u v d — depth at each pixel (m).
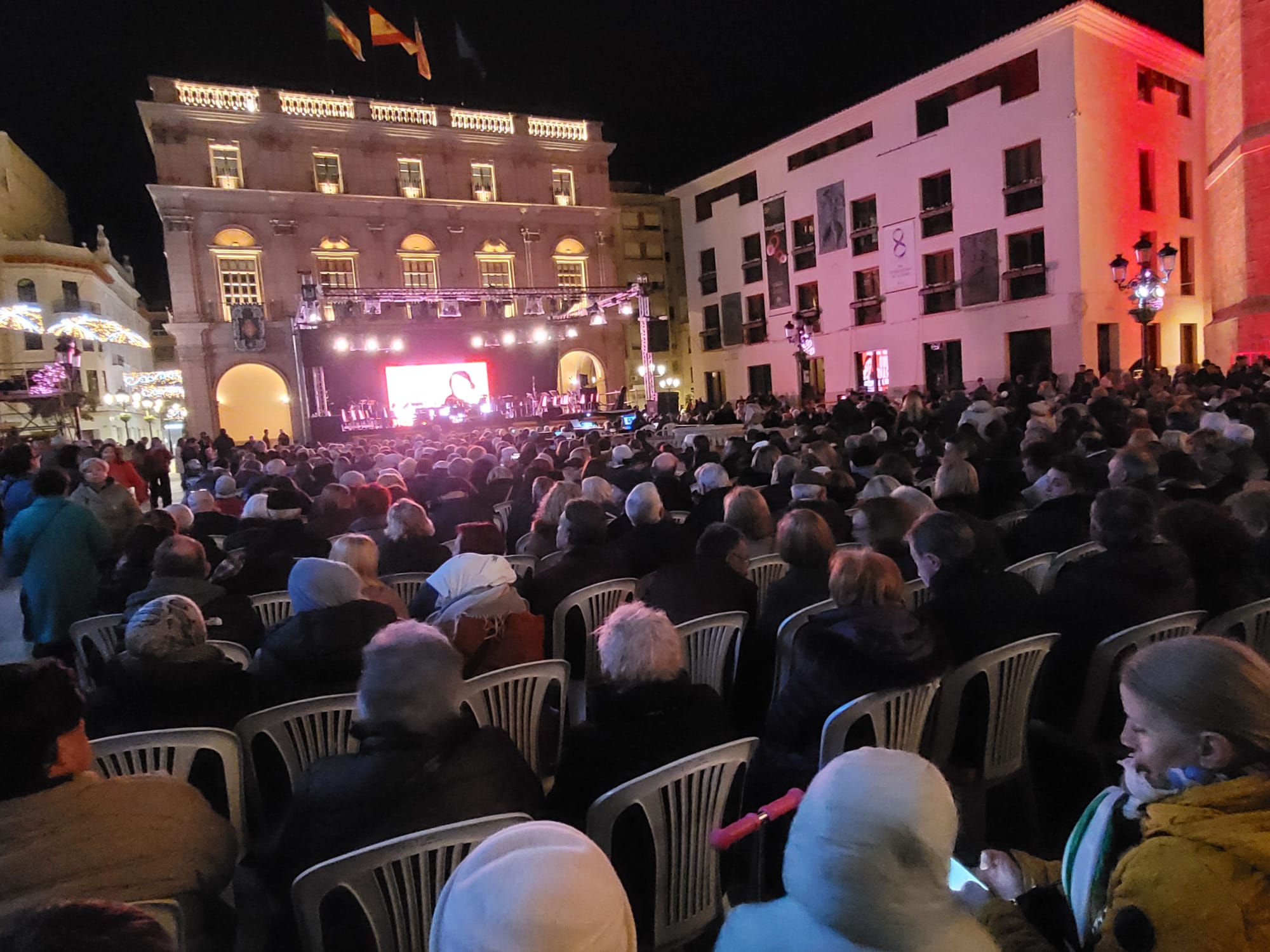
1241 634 3.48
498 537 5.01
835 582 3.06
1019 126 24.11
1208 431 6.01
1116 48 23.78
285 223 28.27
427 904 2.04
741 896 3.04
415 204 30.09
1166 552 3.44
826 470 6.28
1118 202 23.94
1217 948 1.30
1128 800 1.70
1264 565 3.78
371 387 28.55
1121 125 23.97
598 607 4.68
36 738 1.91
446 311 29.66
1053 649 3.58
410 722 2.20
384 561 5.49
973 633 3.35
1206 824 1.38
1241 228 19.55
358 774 2.16
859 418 13.18
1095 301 23.44
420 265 30.66
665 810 2.39
